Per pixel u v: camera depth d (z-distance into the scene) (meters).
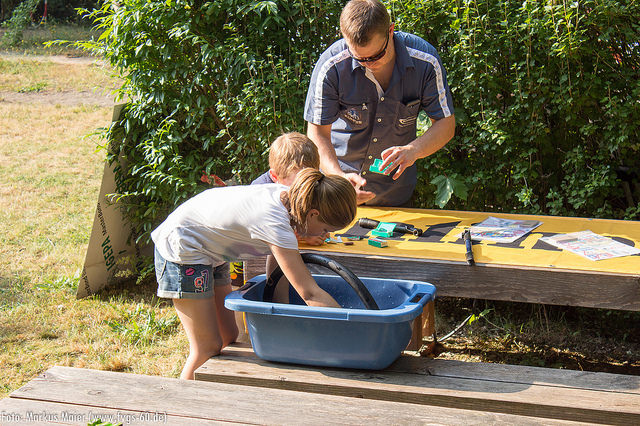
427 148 3.27
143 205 4.77
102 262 4.77
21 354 3.85
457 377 2.27
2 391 3.43
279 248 2.26
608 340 4.00
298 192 2.26
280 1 4.35
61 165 8.27
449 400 2.15
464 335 4.07
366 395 2.21
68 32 18.08
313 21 4.31
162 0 4.35
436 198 4.06
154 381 2.14
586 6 3.74
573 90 3.83
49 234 6.00
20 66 14.21
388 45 3.12
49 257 5.42
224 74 4.36
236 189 2.50
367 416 1.91
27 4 17.94
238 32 4.42
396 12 4.12
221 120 4.57
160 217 4.84
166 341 4.06
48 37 17.47
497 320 4.25
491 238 2.98
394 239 3.02
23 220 6.36
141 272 4.88
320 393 2.25
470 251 2.73
